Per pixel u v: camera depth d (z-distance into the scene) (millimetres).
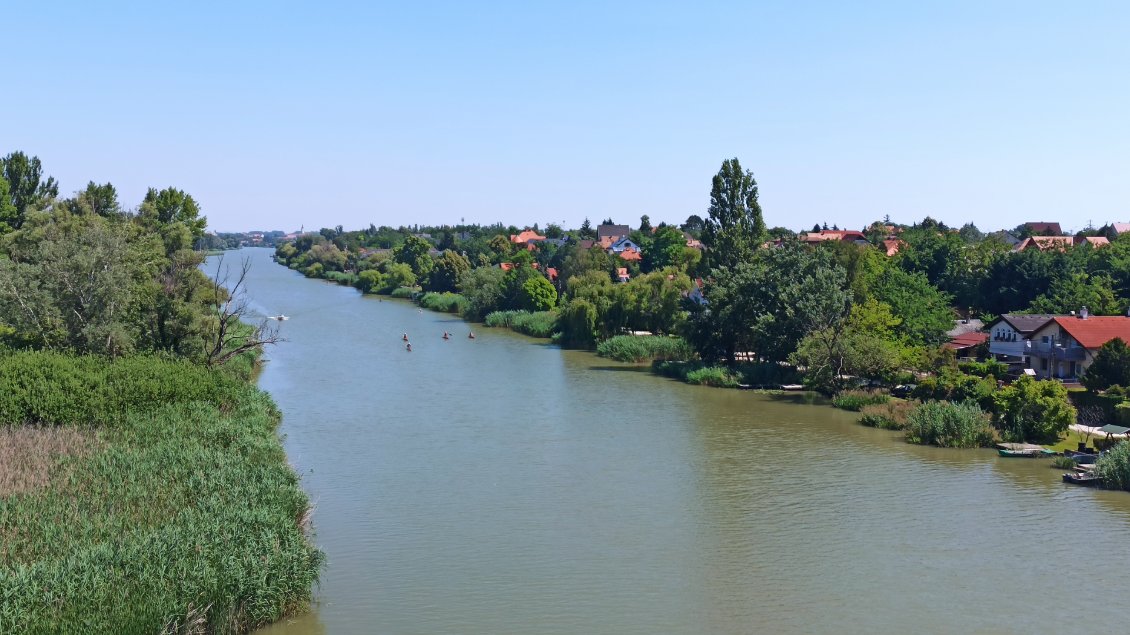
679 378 92000
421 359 106250
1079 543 42312
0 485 40719
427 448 60781
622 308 116250
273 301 188875
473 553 41062
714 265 113125
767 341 88312
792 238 94875
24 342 72000
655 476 54031
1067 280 109000
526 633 33094
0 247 100562
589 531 44125
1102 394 65875
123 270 74375
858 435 65312
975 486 51812
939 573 38844
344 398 79750
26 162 126062
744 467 56250
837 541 42750
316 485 51719
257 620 32625
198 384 62062
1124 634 33062
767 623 34125
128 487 40969
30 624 27734
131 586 30172
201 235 132250
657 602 35875
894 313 96312
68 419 53750
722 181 114562
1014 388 63625
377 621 33906
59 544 34062
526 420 70438
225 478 42969
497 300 154375
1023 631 33406
